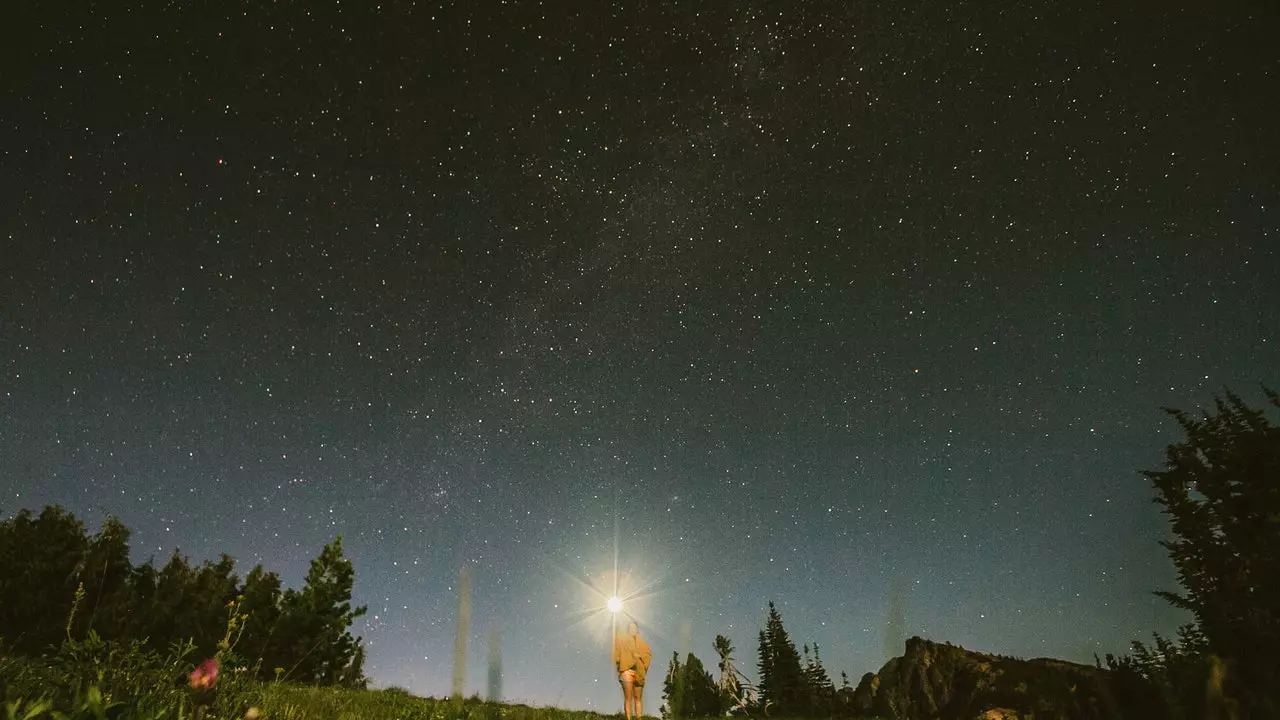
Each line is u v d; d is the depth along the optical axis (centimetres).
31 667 452
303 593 2833
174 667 491
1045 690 886
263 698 584
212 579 2628
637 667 1104
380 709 889
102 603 1797
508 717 1157
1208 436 1009
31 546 1905
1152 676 762
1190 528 946
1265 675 625
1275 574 829
